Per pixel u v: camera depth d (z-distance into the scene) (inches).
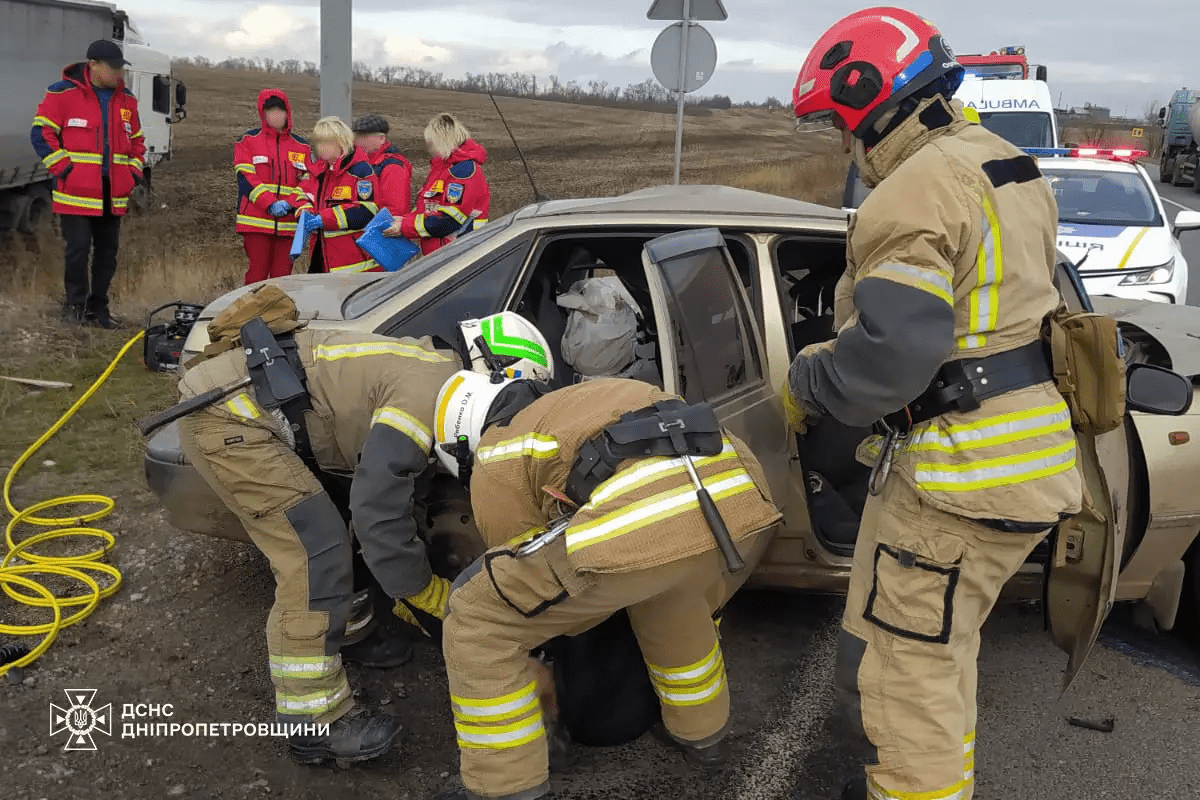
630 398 91.1
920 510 85.8
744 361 123.0
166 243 449.7
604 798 103.5
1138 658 133.0
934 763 85.1
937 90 86.3
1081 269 275.7
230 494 102.5
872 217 81.7
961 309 82.9
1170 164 1173.1
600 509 83.5
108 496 172.1
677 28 310.5
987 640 136.9
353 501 96.5
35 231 446.3
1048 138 450.6
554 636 93.4
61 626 131.0
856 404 82.1
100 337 269.4
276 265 293.0
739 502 85.9
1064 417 85.4
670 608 95.3
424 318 129.0
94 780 103.8
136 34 576.7
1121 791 105.7
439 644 109.8
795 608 144.3
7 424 201.0
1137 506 121.5
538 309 138.3
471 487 93.7
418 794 104.1
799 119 94.3
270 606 139.5
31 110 429.1
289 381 100.7
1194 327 152.0
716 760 105.3
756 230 130.1
